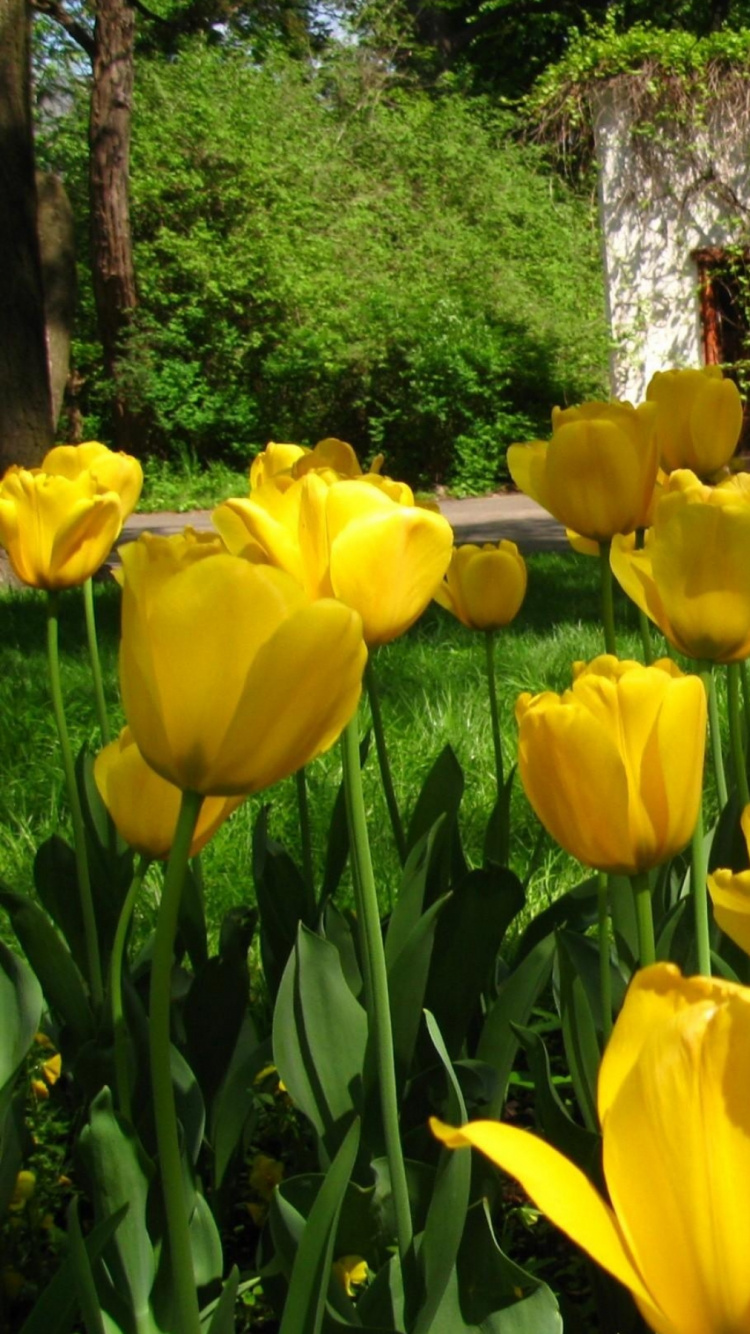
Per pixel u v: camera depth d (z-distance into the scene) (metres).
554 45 17.61
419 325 12.09
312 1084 1.26
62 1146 1.38
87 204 15.38
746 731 1.57
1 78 6.15
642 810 1.05
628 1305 1.22
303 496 1.12
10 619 4.95
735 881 0.94
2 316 6.24
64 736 1.40
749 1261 0.71
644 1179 0.72
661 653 3.48
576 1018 1.24
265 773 0.97
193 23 15.12
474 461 11.91
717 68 9.16
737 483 1.27
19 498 1.36
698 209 9.39
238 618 0.95
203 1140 1.36
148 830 1.14
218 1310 1.08
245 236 13.48
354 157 14.40
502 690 3.29
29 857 2.19
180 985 1.44
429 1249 1.11
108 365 12.89
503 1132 0.72
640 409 1.31
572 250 13.18
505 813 1.53
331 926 1.38
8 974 1.26
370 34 15.88
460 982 1.34
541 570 5.79
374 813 2.36
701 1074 0.71
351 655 0.96
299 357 12.42
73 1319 1.12
